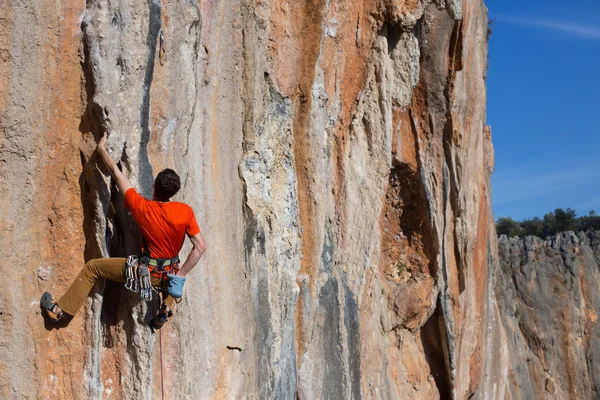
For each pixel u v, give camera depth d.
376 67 13.10
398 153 14.62
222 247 8.49
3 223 6.24
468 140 16.88
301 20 10.54
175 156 7.41
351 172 12.59
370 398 12.53
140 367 6.86
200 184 8.09
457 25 14.58
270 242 9.74
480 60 18.06
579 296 31.16
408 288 14.88
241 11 9.23
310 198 10.81
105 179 6.64
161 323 6.59
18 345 6.34
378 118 13.16
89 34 6.48
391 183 14.96
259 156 9.60
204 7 8.36
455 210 16.14
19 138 6.28
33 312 6.47
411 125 14.90
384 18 13.07
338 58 12.21
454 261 16.41
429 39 14.53
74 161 6.68
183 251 7.55
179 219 6.16
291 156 10.41
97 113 6.52
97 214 6.64
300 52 10.54
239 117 9.26
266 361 9.34
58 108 6.54
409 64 14.09
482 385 18.86
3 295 6.22
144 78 6.89
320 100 11.02
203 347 7.77
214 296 8.11
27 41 6.23
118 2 6.61
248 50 9.33
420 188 14.95
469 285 17.02
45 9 6.33
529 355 29.42
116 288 6.92
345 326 11.60
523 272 31.08
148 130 6.91
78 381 6.68
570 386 29.59
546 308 30.36
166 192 6.21
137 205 6.17
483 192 18.58
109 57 6.55
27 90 6.28
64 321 6.64
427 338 15.95
